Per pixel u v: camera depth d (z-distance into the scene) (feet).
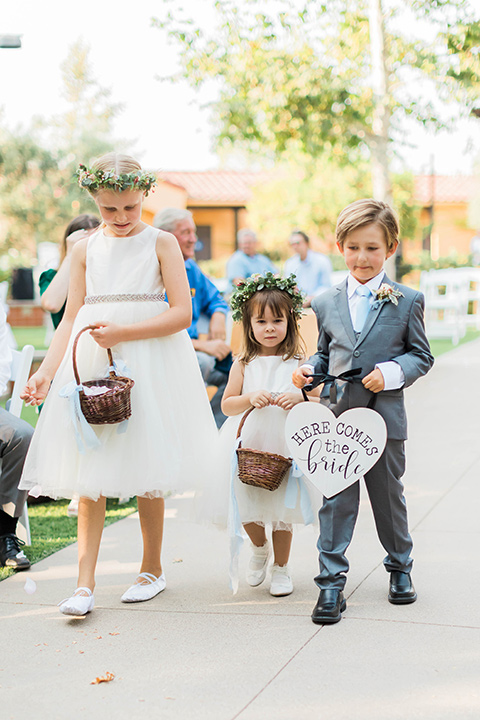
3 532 13.01
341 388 10.56
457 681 8.39
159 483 10.57
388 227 10.46
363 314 10.56
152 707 8.14
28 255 83.15
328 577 10.27
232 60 41.11
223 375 19.53
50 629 10.30
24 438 12.80
